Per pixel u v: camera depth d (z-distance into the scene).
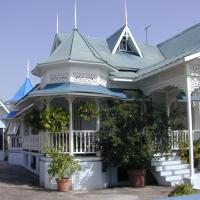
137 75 19.70
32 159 23.77
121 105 17.22
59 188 16.28
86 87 17.83
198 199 6.01
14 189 16.81
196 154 18.47
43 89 18.34
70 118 17.39
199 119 21.20
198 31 23.55
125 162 16.56
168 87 19.27
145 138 16.41
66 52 19.31
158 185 17.47
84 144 17.41
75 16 21.14
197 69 16.31
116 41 23.33
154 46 26.31
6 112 35.28
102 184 17.45
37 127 18.39
